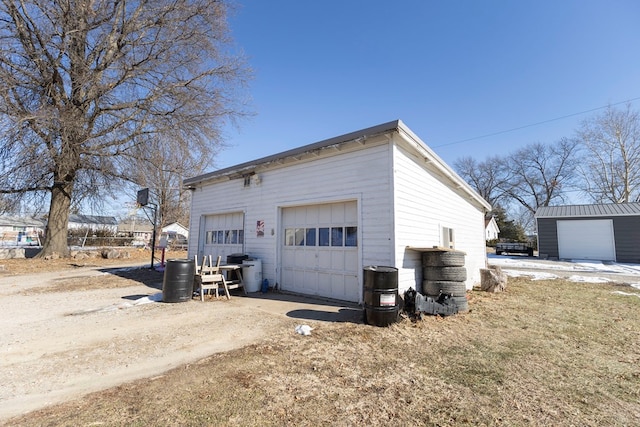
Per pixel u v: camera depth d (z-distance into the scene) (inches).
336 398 108.7
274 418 95.3
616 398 114.0
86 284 362.0
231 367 132.5
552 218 853.8
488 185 1672.0
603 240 780.0
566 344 173.0
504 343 172.6
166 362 137.4
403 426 93.5
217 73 606.9
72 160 532.4
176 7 543.5
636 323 218.8
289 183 323.6
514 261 786.2
